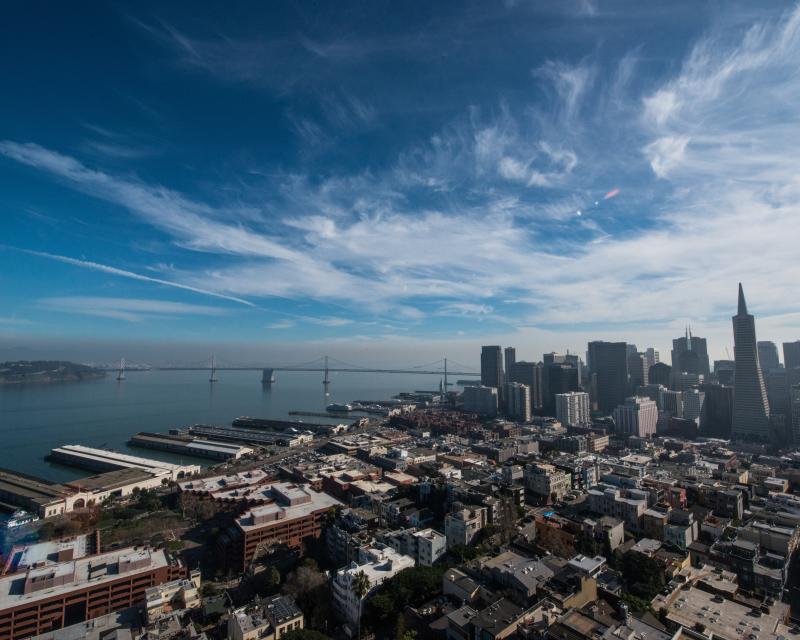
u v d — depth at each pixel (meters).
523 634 139.12
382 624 169.38
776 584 178.62
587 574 167.50
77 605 188.00
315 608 178.50
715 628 144.38
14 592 186.12
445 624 152.88
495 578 176.12
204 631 172.00
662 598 161.25
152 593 182.75
